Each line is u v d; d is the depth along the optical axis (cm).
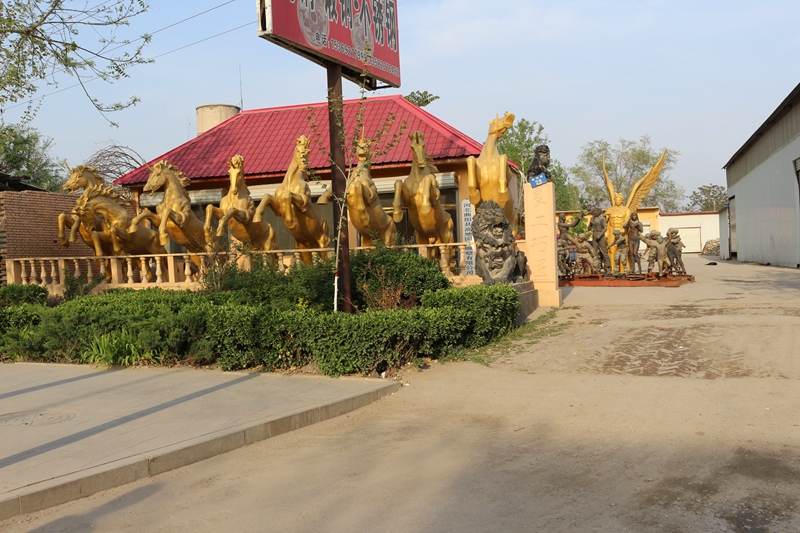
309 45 1097
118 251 1662
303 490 529
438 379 886
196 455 611
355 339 894
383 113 2288
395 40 1421
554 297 1474
